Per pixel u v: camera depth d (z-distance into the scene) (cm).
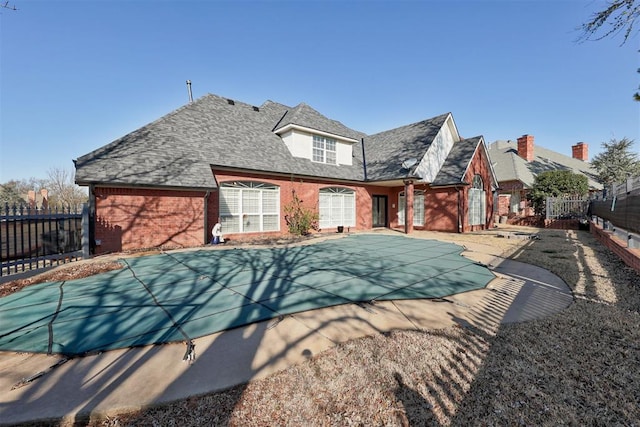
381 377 272
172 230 1067
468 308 466
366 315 431
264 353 316
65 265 766
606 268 733
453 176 1709
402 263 816
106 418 219
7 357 306
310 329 381
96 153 1011
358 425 211
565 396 246
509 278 659
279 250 1041
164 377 269
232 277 653
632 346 334
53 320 405
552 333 371
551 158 2995
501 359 306
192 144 1257
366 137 2459
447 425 212
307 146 1658
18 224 749
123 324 391
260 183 1401
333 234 1589
